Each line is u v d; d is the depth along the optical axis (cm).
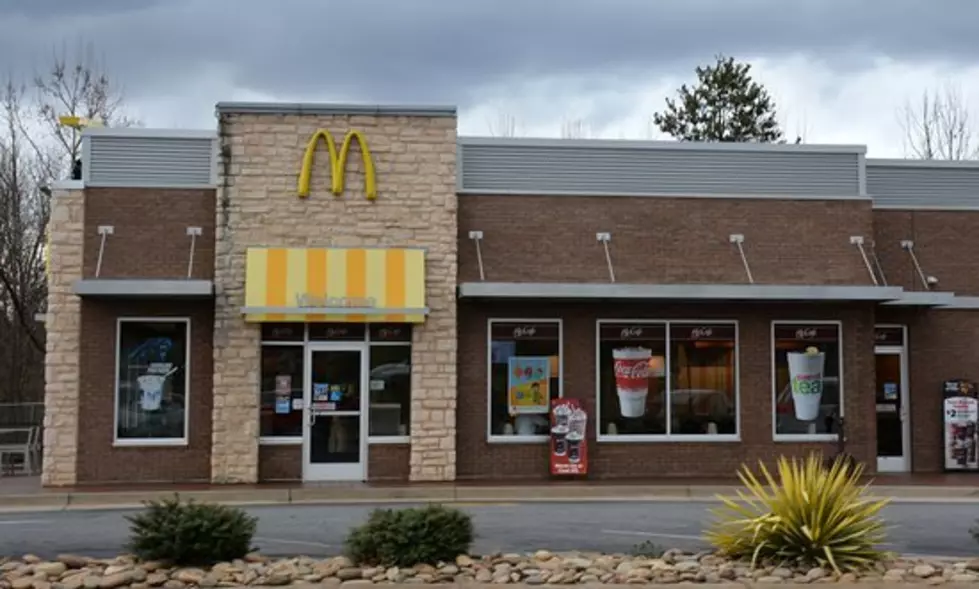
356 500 1911
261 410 2098
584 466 2117
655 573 1059
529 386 2167
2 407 2742
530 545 1316
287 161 2106
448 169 2138
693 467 2181
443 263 2123
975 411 2303
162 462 2083
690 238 2222
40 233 3772
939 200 2381
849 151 2281
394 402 2130
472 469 2138
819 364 2220
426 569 1068
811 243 2248
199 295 2055
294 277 2069
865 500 1195
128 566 1067
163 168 2131
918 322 2347
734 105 4928
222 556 1105
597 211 2208
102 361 2081
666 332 2206
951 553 1279
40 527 1506
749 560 1120
